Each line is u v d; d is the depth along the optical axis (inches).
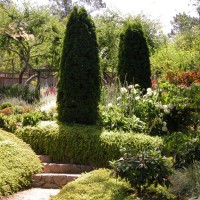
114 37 698.2
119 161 193.3
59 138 277.6
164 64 573.3
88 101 307.1
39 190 236.8
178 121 319.0
